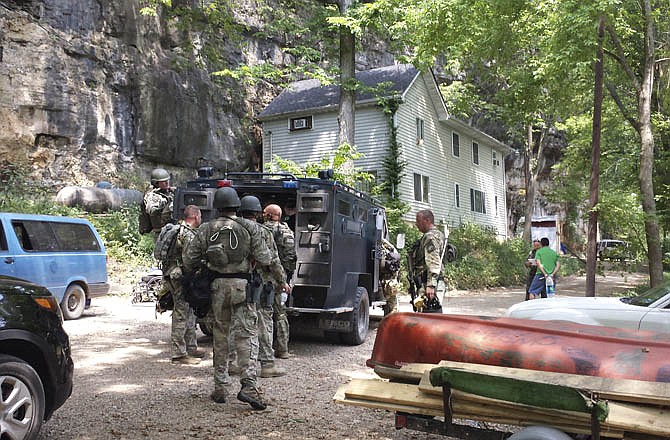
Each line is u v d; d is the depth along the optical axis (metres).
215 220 5.52
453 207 32.88
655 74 18.06
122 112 24.22
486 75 21.17
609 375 3.37
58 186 21.52
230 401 5.71
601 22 13.55
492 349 3.77
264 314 6.76
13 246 10.04
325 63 31.81
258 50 31.39
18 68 20.75
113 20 23.88
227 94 29.02
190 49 26.42
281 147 29.47
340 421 5.14
